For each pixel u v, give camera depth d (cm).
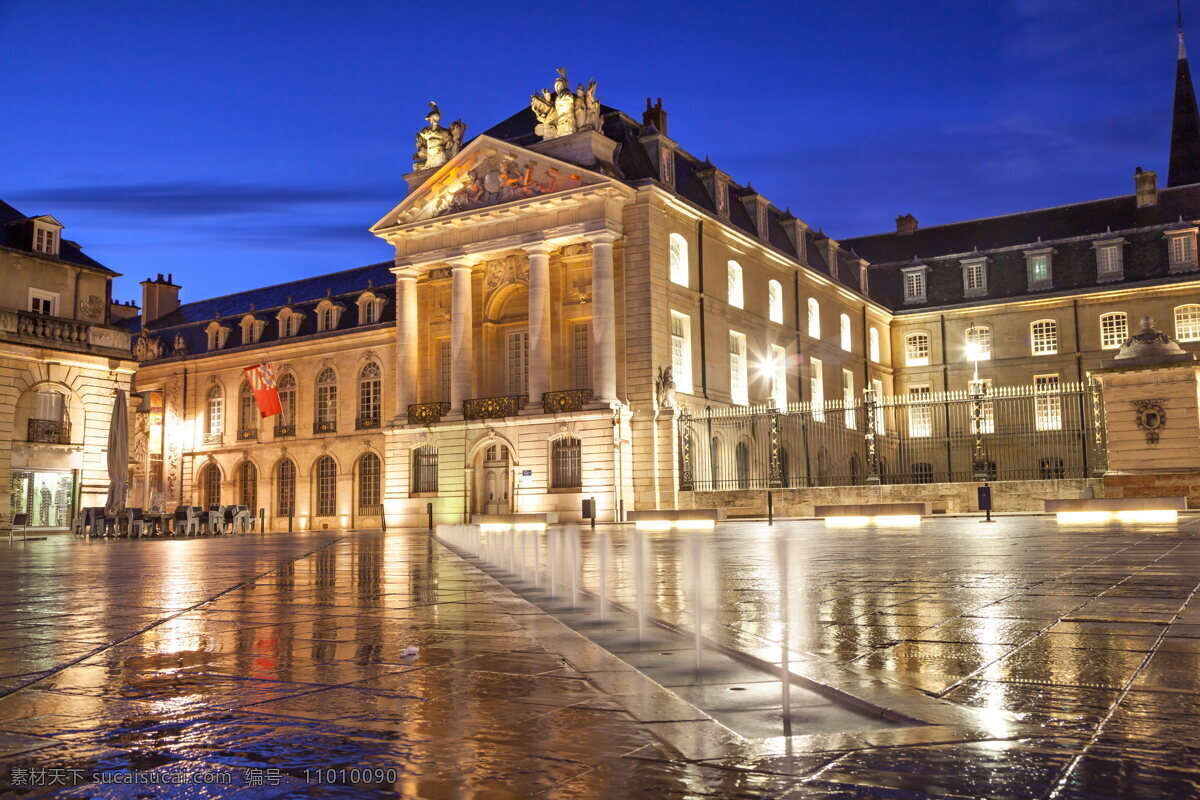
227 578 1209
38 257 3809
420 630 668
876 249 6419
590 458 3756
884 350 5947
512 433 3969
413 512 4250
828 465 4962
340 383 4950
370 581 1118
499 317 4300
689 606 785
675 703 429
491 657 552
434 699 441
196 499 5438
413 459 4309
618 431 3709
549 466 3878
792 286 4900
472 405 4106
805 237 5250
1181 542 1389
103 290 4050
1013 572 1002
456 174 4209
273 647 598
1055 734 360
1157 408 2681
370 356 4856
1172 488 2575
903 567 1119
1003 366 5622
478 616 746
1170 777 307
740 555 1439
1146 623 615
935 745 350
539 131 4069
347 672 510
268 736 378
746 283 4512
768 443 4419
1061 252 5625
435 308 4403
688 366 4009
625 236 3869
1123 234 5462
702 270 4159
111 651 590
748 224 4650
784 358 4738
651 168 4038
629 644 595
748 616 711
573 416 3784
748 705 424
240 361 5359
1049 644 548
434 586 1035
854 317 5597
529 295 3997
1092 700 411
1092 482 2916
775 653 543
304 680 489
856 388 5488
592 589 958
